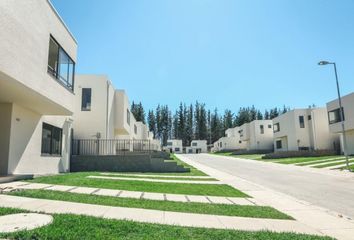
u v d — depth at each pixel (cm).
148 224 558
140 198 847
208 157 4588
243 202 895
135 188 1035
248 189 1195
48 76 1090
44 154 1355
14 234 447
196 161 3422
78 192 876
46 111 1284
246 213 723
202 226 579
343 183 1418
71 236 454
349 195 1074
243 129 5862
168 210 707
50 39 1138
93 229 499
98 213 634
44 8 1065
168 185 1163
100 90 2092
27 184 965
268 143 5297
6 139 1070
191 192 1029
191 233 519
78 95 2072
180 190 1058
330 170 2050
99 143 2027
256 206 829
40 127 1317
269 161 3178
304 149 3888
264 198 987
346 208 846
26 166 1183
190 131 9375
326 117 3781
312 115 3828
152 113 9488
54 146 1491
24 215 568
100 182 1112
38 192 813
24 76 894
